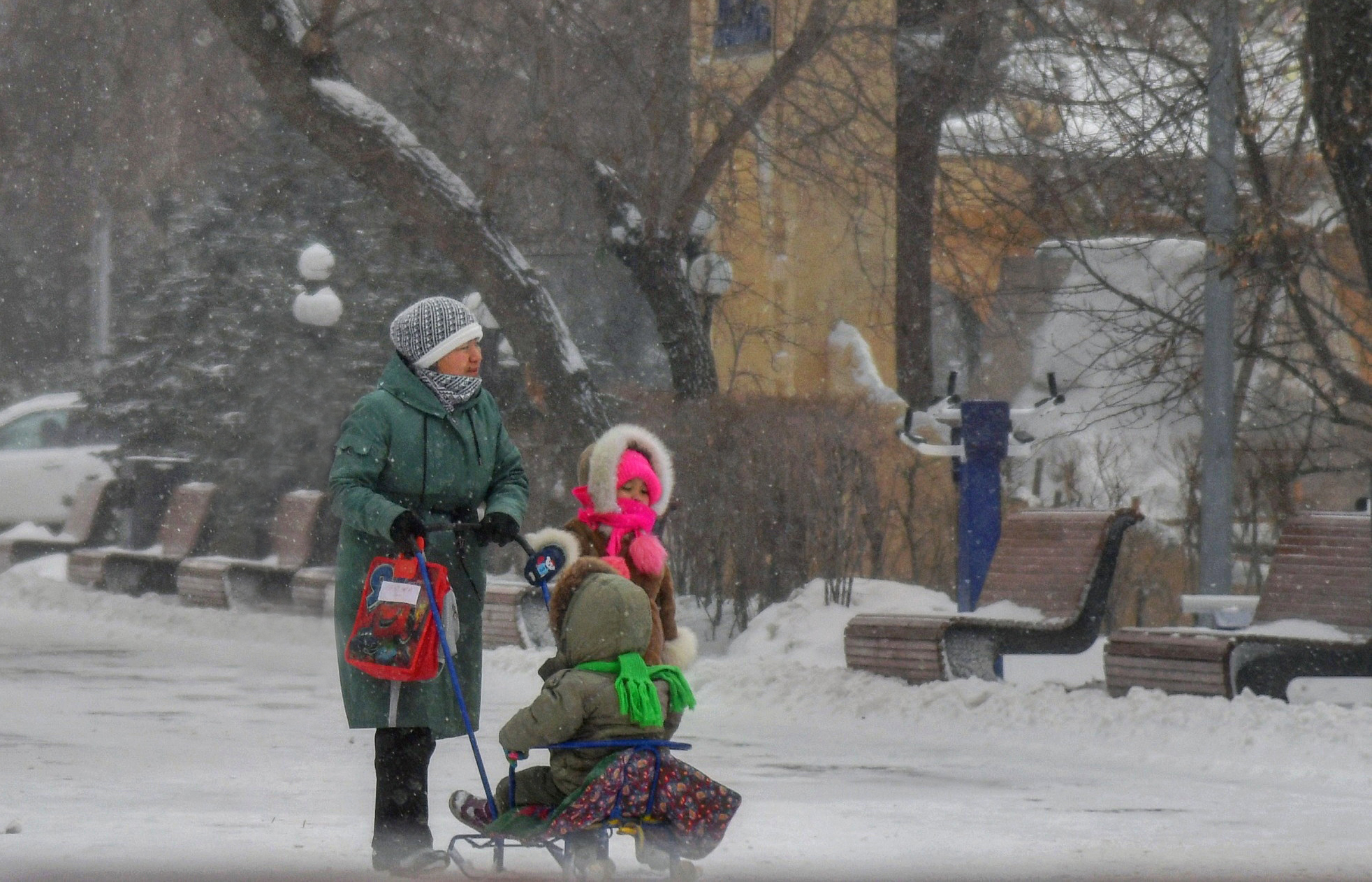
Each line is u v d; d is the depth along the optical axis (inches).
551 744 869.2
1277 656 1626.5
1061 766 1414.9
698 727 1680.6
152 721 1638.8
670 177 2864.2
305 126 2805.1
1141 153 2452.0
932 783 1310.3
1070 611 1793.8
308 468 3848.4
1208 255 2180.1
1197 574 2443.4
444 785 1269.7
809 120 2891.2
